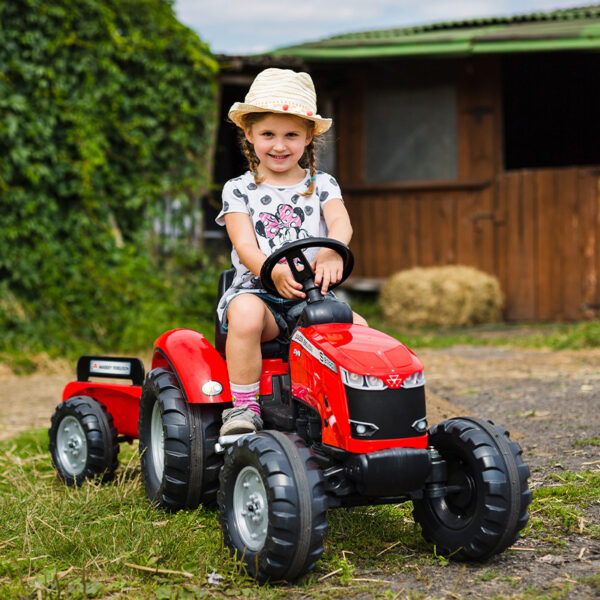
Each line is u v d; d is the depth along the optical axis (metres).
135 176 10.20
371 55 11.31
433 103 12.18
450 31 12.90
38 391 7.39
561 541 3.14
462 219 12.08
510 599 2.61
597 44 10.36
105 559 3.01
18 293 9.17
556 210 11.49
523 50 10.70
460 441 2.97
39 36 9.23
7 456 4.80
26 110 9.09
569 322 11.36
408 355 2.95
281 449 2.81
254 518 2.91
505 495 2.83
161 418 3.68
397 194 12.47
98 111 9.79
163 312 9.65
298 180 3.46
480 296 11.34
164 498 3.53
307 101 3.35
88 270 9.48
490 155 11.90
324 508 2.74
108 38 9.77
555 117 15.82
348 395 2.81
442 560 3.02
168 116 10.40
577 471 4.06
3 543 3.22
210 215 12.05
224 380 3.43
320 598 2.69
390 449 2.78
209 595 2.72
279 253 3.04
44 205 9.35
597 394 5.93
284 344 3.39
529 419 5.29
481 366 7.70
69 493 3.89
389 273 12.59
